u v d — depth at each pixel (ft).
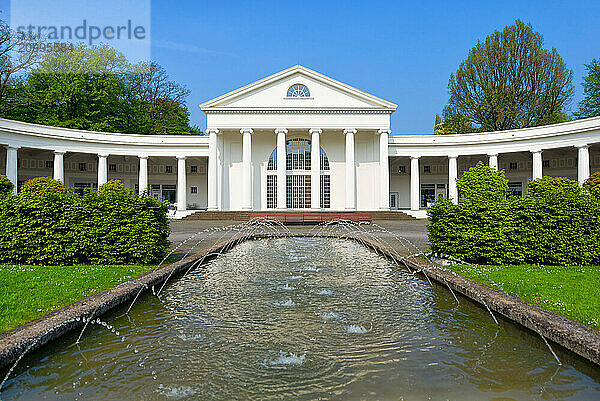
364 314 23.02
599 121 110.01
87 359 16.53
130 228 37.27
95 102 149.89
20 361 15.51
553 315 19.19
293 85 132.67
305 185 138.10
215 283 31.63
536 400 13.19
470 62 153.69
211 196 129.39
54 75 146.00
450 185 136.77
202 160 154.51
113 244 37.29
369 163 138.92
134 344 18.24
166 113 194.90
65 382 14.53
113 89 158.71
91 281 28.25
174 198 156.15
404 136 137.90
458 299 26.22
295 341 18.66
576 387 14.06
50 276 29.96
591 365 14.88
